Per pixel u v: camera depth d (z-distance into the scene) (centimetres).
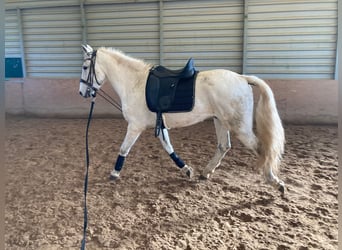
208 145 410
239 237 200
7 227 219
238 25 530
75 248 193
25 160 362
